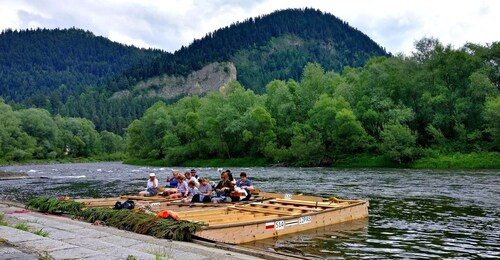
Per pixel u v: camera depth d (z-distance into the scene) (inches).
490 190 1087.0
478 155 2306.8
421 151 2449.6
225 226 458.6
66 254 296.7
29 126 5113.2
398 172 1947.6
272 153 2984.7
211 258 312.2
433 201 881.5
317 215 589.6
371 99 2945.4
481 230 570.9
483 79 2443.4
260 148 3149.6
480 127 2511.1
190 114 3700.8
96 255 295.0
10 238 347.3
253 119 3240.7
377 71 2997.0
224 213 610.9
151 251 334.0
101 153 6363.2
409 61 2992.1
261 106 3351.4
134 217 467.8
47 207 611.2
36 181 1740.9
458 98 2610.7
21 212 611.2
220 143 3437.5
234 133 3427.7
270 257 350.6
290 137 3260.3
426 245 484.7
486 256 435.8
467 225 607.2
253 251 370.0
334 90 3312.0
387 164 2502.5
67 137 5748.0
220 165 3321.9
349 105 2935.5
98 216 517.7
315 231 562.6
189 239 421.7
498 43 2691.9
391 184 1314.0
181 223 430.0
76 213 563.8
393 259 422.9
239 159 3326.8
